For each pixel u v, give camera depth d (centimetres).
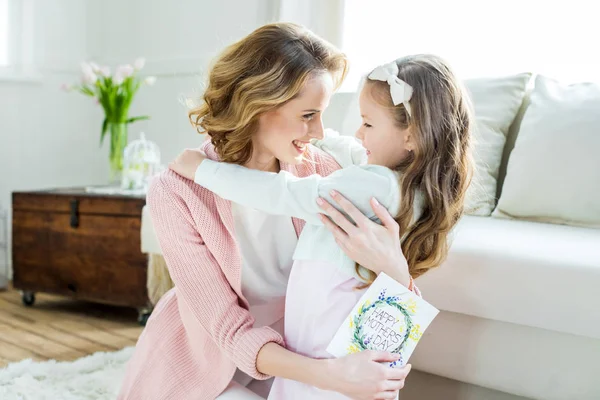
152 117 332
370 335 101
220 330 110
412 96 104
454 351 142
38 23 334
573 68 219
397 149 108
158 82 328
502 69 233
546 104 185
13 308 271
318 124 112
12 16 326
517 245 135
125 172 275
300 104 107
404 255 109
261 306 129
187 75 314
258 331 108
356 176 106
